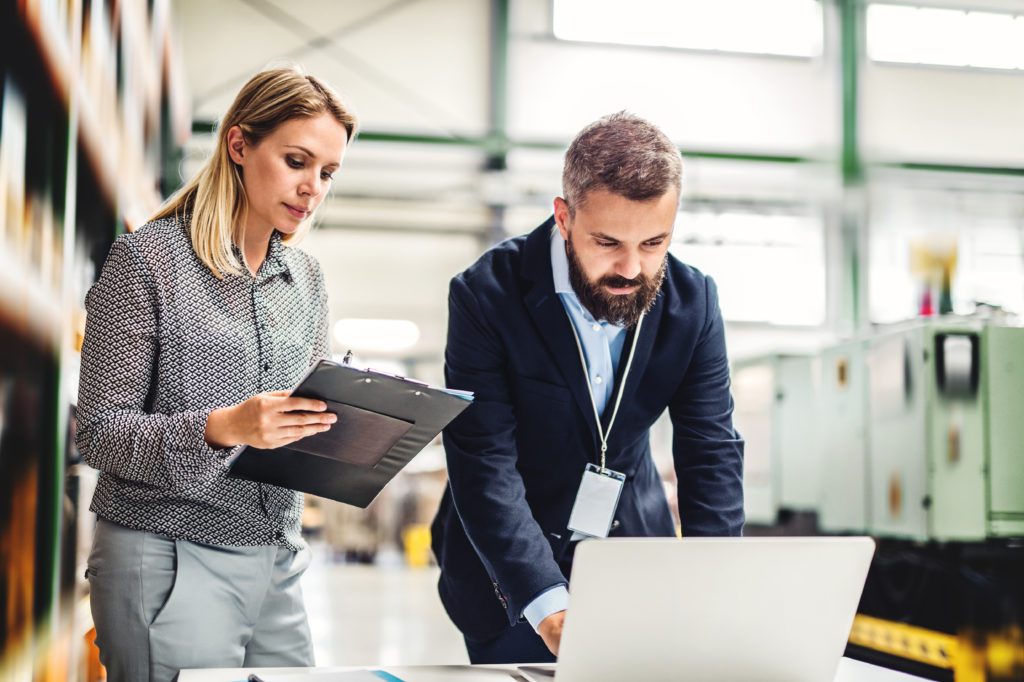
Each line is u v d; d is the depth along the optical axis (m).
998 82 8.20
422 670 1.26
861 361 3.28
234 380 1.41
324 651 5.23
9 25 2.04
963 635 2.70
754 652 1.08
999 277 8.13
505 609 1.56
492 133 7.65
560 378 1.53
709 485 1.55
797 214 8.18
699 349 1.60
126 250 1.35
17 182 2.12
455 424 1.51
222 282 1.42
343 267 9.59
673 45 7.91
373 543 12.42
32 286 2.28
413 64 7.55
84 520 3.02
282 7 7.27
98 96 3.11
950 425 2.89
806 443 3.74
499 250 1.60
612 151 1.29
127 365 1.32
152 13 4.73
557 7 7.77
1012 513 2.89
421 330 10.95
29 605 2.25
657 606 1.04
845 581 1.11
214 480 1.38
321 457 1.29
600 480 1.53
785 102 8.04
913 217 8.18
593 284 1.36
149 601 1.35
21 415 2.19
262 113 1.39
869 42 8.08
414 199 8.12
